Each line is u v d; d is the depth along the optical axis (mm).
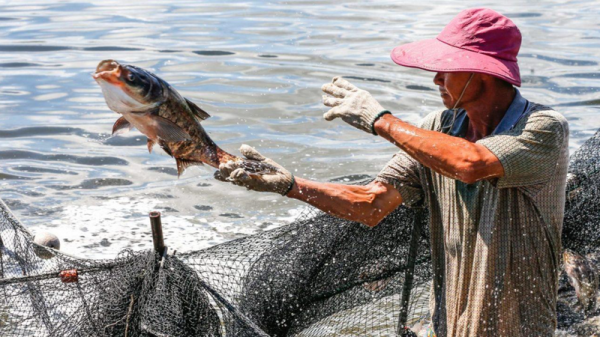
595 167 4816
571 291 4676
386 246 4211
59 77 10617
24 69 10977
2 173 7496
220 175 3248
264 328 3824
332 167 7602
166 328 3447
